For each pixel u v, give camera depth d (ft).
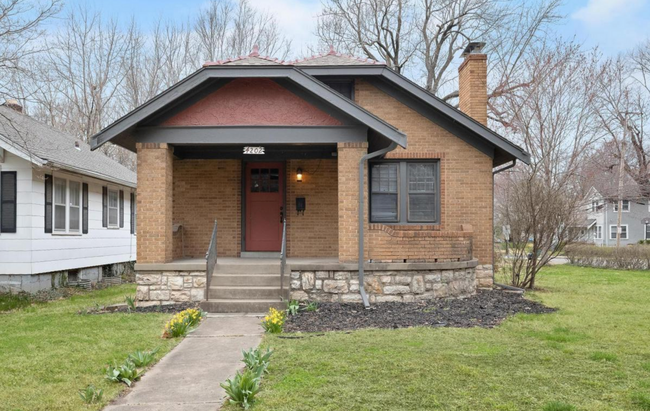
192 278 33.63
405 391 16.05
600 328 25.88
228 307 30.60
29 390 16.37
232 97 34.22
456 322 27.25
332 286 33.42
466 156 40.11
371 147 38.47
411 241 34.42
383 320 27.78
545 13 76.02
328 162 43.09
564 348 21.39
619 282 51.75
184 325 24.40
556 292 42.27
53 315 31.60
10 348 22.06
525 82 74.28
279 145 40.27
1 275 42.93
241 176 42.68
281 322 25.30
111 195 61.57
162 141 33.83
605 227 151.94
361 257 33.24
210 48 105.91
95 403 15.20
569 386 16.53
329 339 23.11
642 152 111.65
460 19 86.22
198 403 15.29
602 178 111.24
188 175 42.75
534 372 17.95
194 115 34.12
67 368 18.89
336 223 42.83
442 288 34.88
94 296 45.14
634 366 18.84
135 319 28.53
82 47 94.58
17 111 55.62
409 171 40.37
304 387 16.44
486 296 36.83
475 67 44.50
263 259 39.52
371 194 40.16
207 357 20.53
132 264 69.10
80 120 94.89
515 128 70.03
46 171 45.57
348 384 16.71
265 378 17.42
